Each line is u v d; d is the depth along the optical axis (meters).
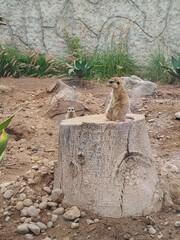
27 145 2.19
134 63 4.40
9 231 1.38
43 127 2.47
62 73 4.21
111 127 1.44
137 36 4.46
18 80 3.79
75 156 1.50
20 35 4.58
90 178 1.47
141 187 1.48
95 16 4.52
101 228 1.37
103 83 3.92
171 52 4.41
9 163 1.91
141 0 4.44
